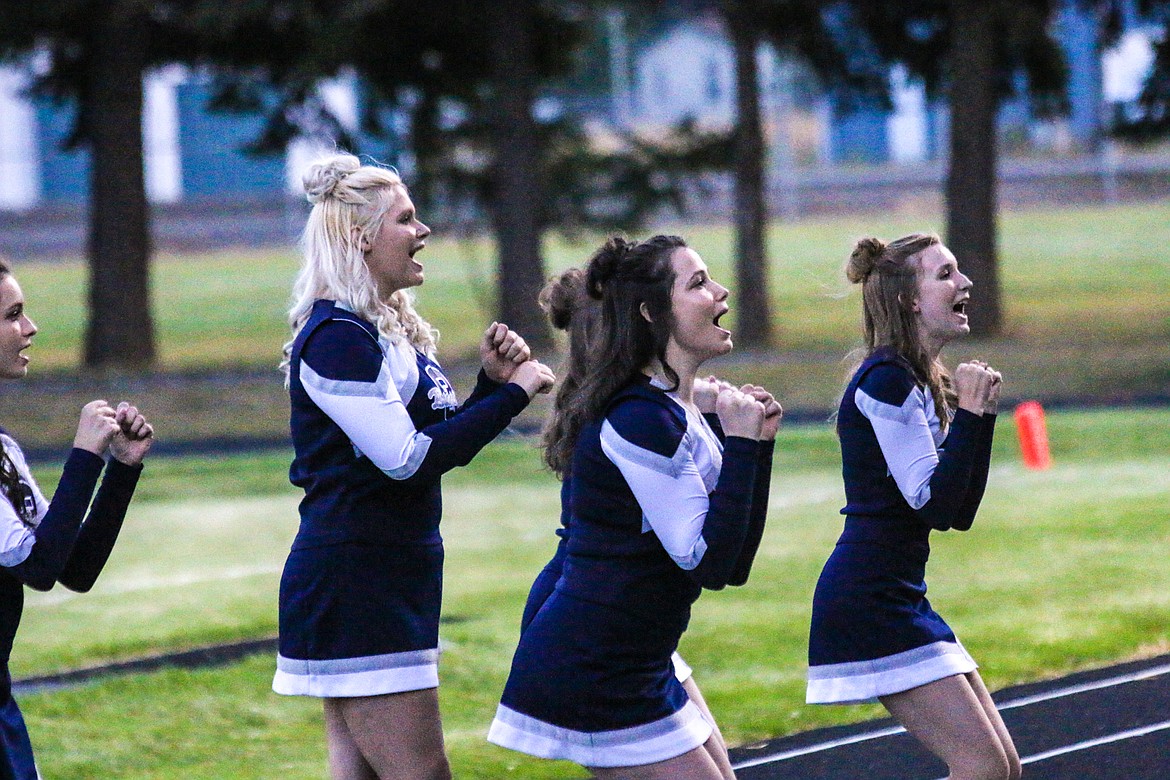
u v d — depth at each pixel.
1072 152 181.38
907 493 14.77
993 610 28.59
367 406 13.57
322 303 14.18
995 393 15.33
